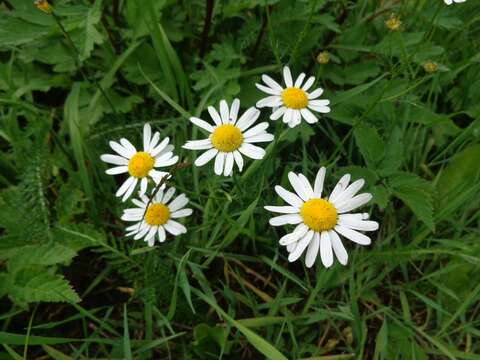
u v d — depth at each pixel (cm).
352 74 28
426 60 26
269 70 27
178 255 22
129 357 18
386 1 30
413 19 28
